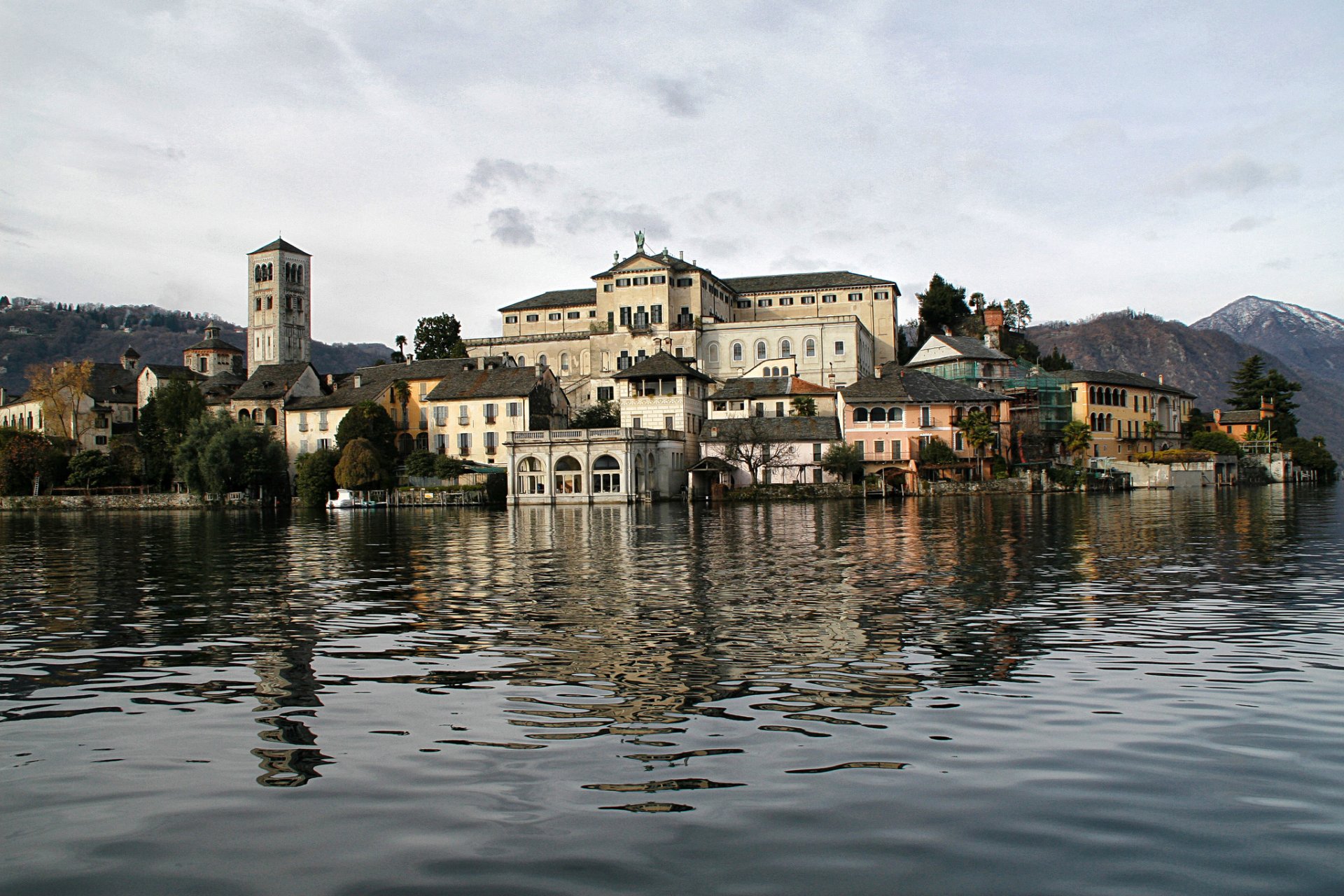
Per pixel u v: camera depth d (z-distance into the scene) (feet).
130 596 90.33
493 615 75.41
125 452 442.91
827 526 178.40
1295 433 506.89
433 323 577.84
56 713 47.75
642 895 27.32
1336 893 27.02
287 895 27.73
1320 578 89.71
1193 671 52.90
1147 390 454.81
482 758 39.63
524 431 334.24
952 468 338.95
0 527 243.40
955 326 574.97
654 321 467.52
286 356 573.74
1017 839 30.86
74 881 28.91
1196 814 32.65
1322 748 39.32
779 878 28.30
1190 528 155.33
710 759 39.04
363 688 51.98
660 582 94.89
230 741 42.75
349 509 339.57
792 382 386.52
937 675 52.90
